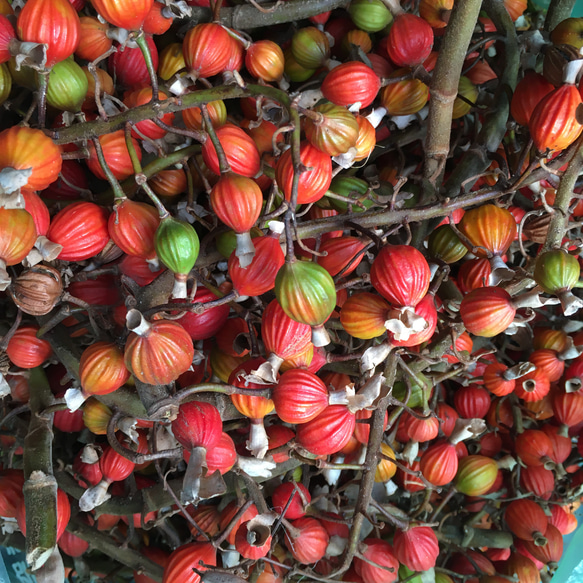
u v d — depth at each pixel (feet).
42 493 0.76
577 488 1.11
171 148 0.84
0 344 0.75
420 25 0.87
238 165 0.72
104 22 0.71
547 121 0.71
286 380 0.69
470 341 0.98
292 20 0.97
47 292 0.68
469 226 0.79
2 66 0.73
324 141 0.64
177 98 0.64
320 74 1.00
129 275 0.79
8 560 0.99
